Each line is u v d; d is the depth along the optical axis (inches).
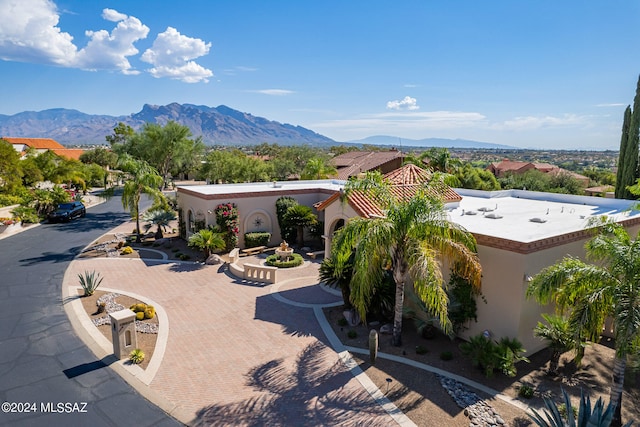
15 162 1603.1
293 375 444.1
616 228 415.2
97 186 2802.7
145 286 740.0
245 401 394.9
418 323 532.7
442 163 1536.7
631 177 1058.7
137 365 458.0
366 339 537.3
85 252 986.1
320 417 372.2
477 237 516.4
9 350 489.7
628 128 1071.0
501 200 967.6
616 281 357.4
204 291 719.1
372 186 513.3
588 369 471.8
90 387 414.9
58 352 486.0
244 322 586.6
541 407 390.3
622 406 405.1
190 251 1012.5
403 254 488.7
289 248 968.3
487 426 359.9
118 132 2795.3
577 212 771.4
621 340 338.0
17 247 1033.5
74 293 690.8
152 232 1244.5
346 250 488.1
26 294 685.3
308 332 556.1
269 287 748.0
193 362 468.4
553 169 2842.0
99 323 566.3
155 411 378.6
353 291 468.4
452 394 408.2
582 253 554.9
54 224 1379.2
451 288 540.7
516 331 480.4
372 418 371.2
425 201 466.0
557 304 419.2
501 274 493.0
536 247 476.7
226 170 2292.1
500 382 435.8
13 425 355.3
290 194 1131.3
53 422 360.5
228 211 1001.5
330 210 792.3
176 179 3048.7
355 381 433.1
